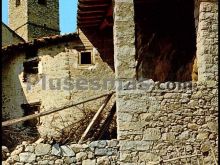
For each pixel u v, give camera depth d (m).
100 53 19.19
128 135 12.82
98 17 17.67
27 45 19.52
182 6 16.28
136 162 12.71
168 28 17.42
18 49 19.78
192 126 12.98
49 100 19.31
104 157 12.69
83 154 12.68
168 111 13.00
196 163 12.77
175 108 13.02
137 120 12.90
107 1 15.98
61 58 19.38
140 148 12.77
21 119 13.29
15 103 19.91
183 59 17.20
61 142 13.41
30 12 35.19
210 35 13.41
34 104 19.62
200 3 13.52
